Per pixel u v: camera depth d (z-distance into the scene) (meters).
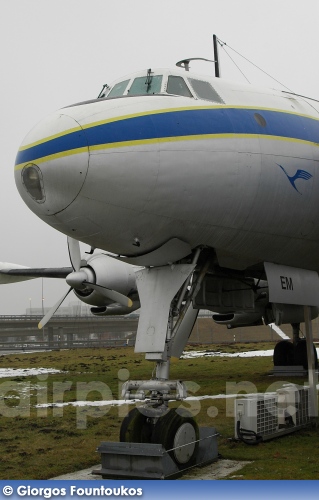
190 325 11.27
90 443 9.20
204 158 8.33
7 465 7.98
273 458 7.90
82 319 48.84
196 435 7.68
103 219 8.00
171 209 8.20
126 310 13.46
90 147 7.62
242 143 8.81
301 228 9.91
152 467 7.07
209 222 8.69
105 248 8.79
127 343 45.44
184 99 8.73
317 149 10.01
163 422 7.39
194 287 9.60
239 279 11.39
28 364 25.00
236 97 9.45
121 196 7.82
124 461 7.26
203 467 7.63
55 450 8.77
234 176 8.66
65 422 10.98
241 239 9.31
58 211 7.91
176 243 8.78
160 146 7.98
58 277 17.30
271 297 10.16
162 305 8.84
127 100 8.29
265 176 9.05
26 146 7.95
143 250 8.80
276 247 9.90
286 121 9.74
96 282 12.23
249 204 8.94
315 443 8.73
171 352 8.78
